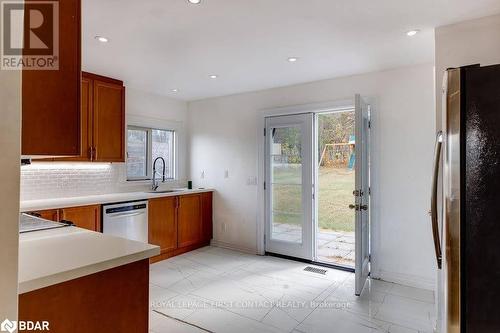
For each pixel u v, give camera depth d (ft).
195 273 11.66
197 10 6.88
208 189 15.58
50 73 3.62
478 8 6.75
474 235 3.75
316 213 13.12
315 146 13.03
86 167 12.55
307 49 9.18
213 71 11.36
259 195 14.19
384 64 10.53
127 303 4.45
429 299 9.47
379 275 11.16
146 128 15.07
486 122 3.70
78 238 5.27
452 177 3.88
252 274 11.57
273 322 8.09
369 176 11.19
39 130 3.53
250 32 8.04
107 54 9.62
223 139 15.49
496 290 3.65
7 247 2.42
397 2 6.54
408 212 10.67
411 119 10.62
